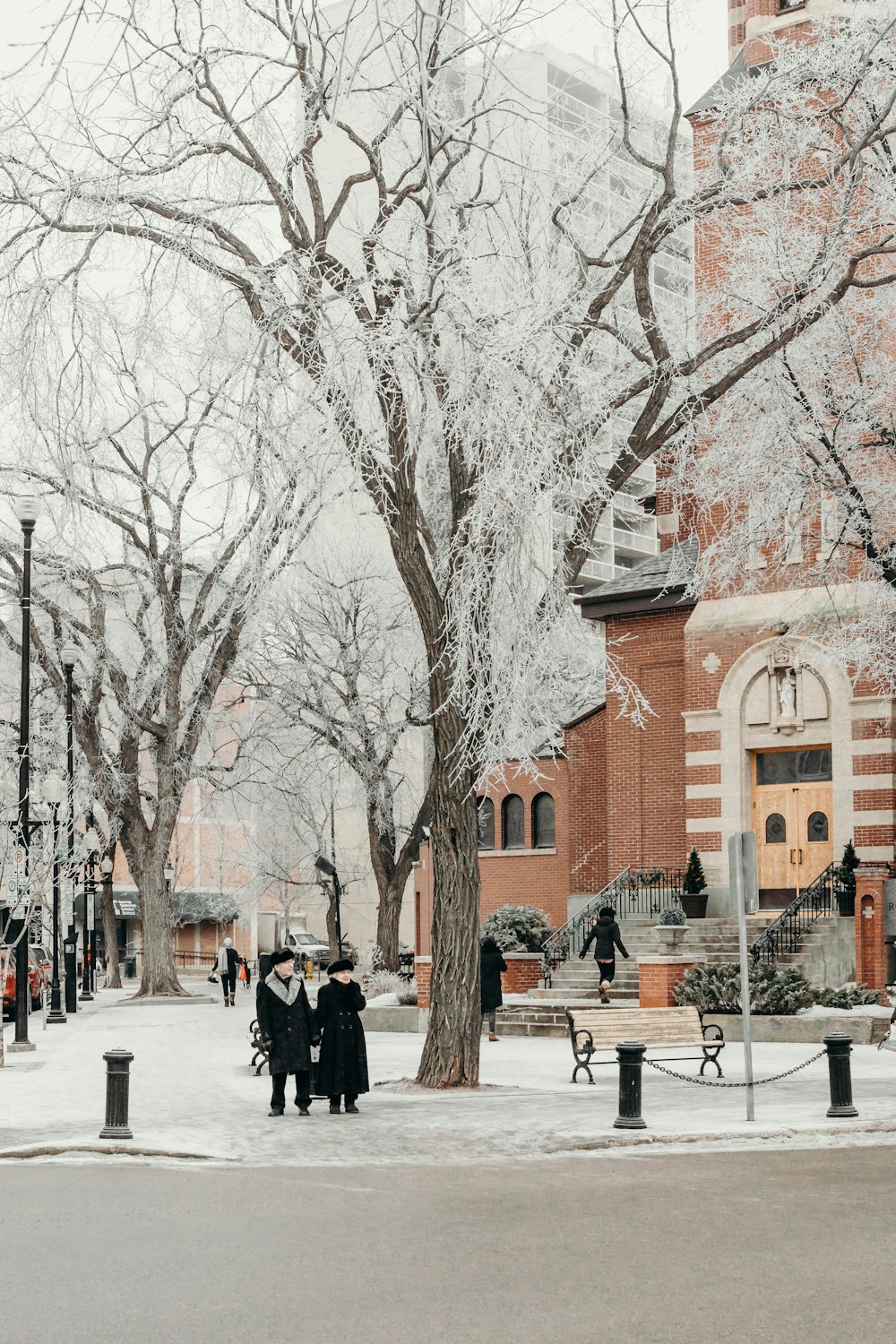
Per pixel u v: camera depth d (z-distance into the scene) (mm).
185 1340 7090
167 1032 30078
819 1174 12016
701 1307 7676
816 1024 24156
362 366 15945
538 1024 27703
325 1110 16312
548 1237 9492
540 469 15547
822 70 22297
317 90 16547
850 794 30641
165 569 39781
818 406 22734
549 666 17859
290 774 44344
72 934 38125
